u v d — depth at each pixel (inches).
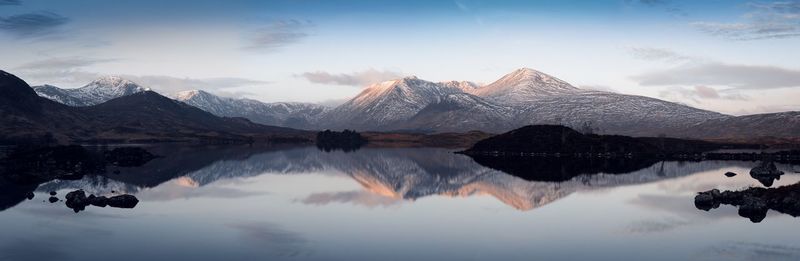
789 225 3134.8
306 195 4414.4
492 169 7440.9
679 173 6747.1
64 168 6584.6
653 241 2783.0
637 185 5349.4
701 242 2755.9
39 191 4510.3
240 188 4864.7
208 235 2844.5
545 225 3186.5
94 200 3801.7
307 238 2797.7
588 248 2637.8
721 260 2445.9
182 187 4901.6
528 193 4707.2
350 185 5206.7
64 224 3085.6
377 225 3147.1
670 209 3767.2
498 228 3088.1
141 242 2691.9
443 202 4116.6
